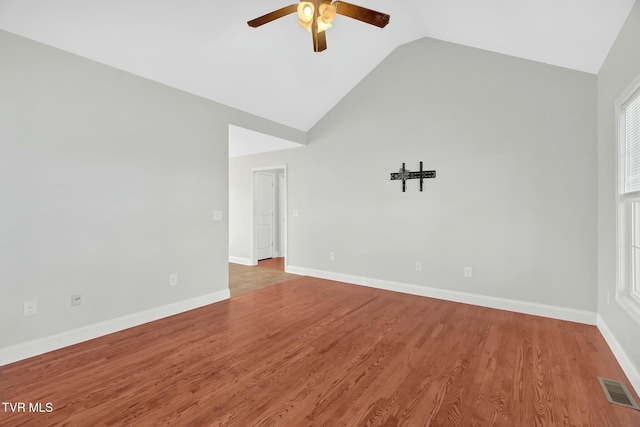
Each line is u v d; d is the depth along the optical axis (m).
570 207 3.14
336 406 1.83
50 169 2.51
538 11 2.37
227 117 3.93
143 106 3.11
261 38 3.23
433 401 1.87
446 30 3.52
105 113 2.83
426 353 2.48
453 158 3.80
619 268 2.34
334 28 3.55
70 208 2.62
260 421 1.69
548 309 3.26
